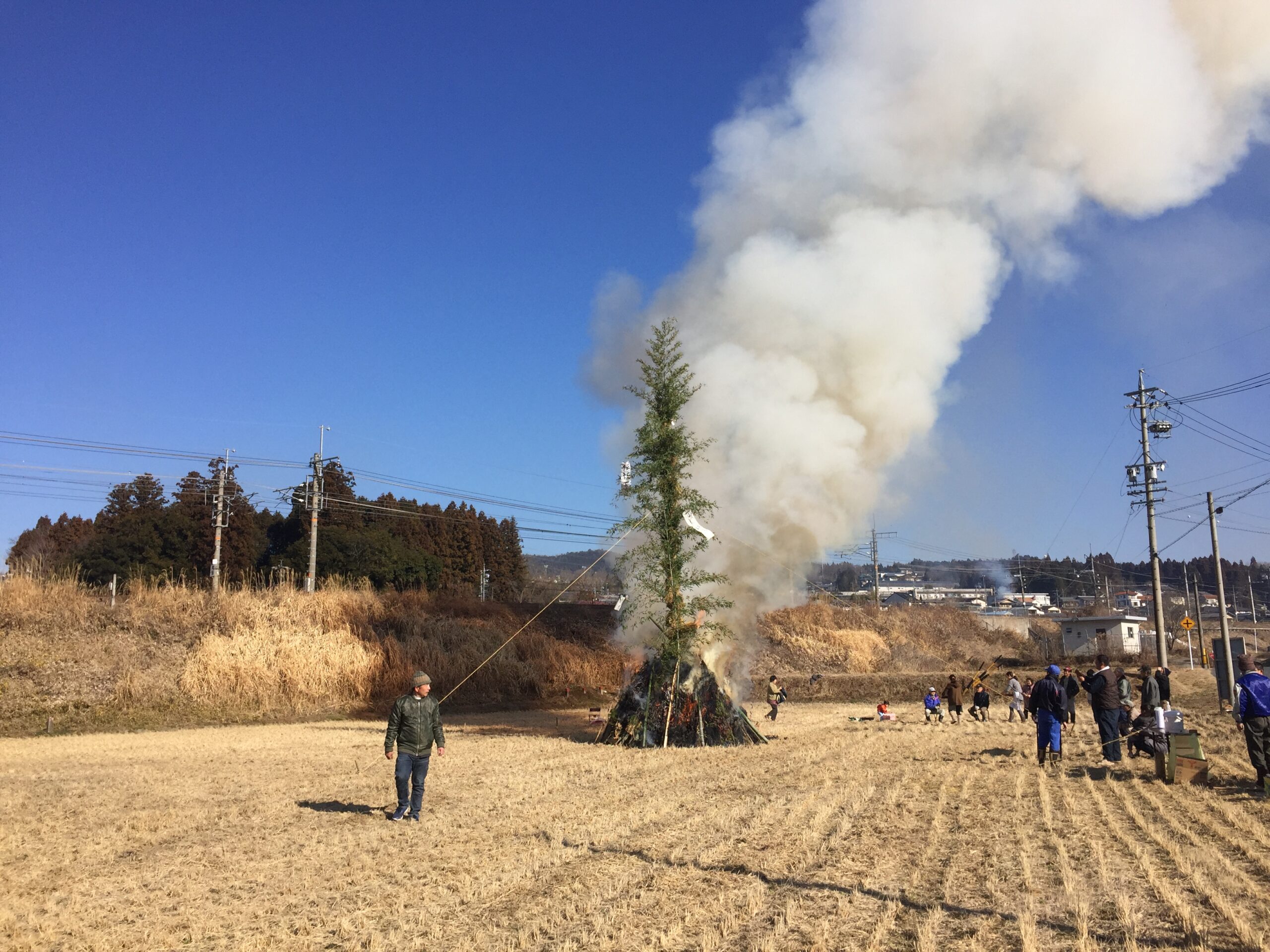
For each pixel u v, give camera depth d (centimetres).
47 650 2730
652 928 689
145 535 5575
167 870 885
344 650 3095
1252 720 1261
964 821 1068
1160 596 3812
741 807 1181
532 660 3828
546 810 1176
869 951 623
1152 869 817
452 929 699
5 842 998
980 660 6178
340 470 6869
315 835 1034
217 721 2630
